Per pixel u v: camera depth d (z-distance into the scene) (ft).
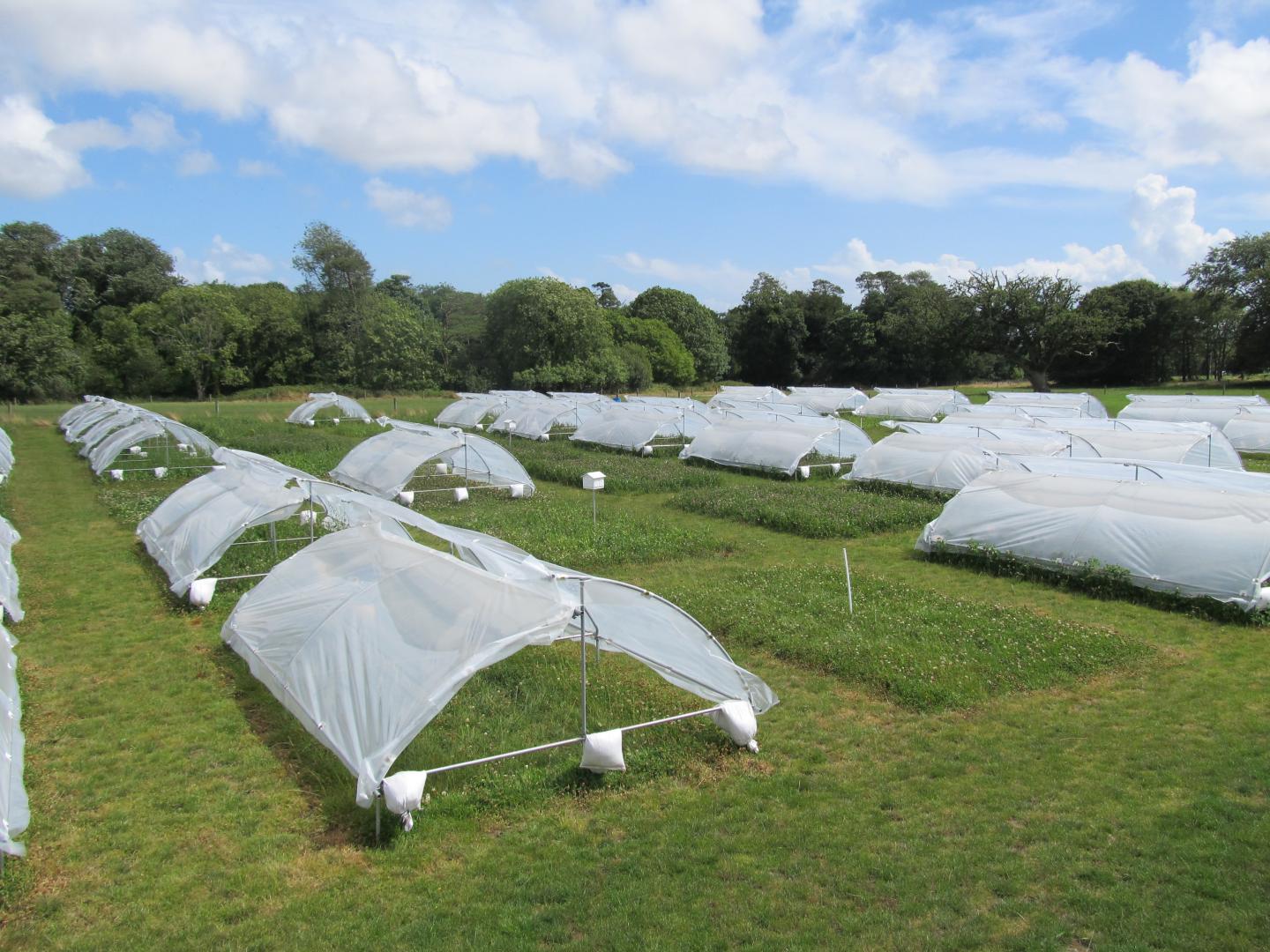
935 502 85.20
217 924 22.86
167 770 31.86
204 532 55.67
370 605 35.70
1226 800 28.50
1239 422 131.13
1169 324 297.12
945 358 318.24
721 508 81.25
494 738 33.50
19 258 280.10
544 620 30.45
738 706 33.04
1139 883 23.88
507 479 94.07
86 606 51.96
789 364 363.56
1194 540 51.44
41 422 173.06
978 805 28.58
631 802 29.01
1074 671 40.47
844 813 28.12
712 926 22.15
